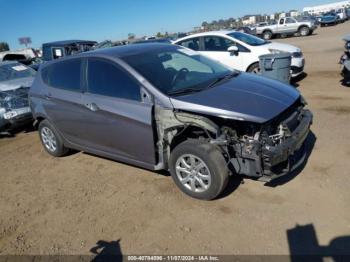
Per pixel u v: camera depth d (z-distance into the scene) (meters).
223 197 3.91
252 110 3.54
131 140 4.25
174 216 3.69
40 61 16.33
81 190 4.51
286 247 3.06
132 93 4.12
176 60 4.67
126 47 4.89
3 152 6.43
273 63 7.48
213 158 3.61
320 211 3.46
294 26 29.88
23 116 7.03
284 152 3.46
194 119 3.64
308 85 8.81
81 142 5.07
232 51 8.58
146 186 4.38
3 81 7.52
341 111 6.32
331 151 4.67
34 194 4.59
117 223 3.71
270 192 3.88
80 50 15.99
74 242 3.50
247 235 3.27
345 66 7.45
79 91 4.78
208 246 3.20
